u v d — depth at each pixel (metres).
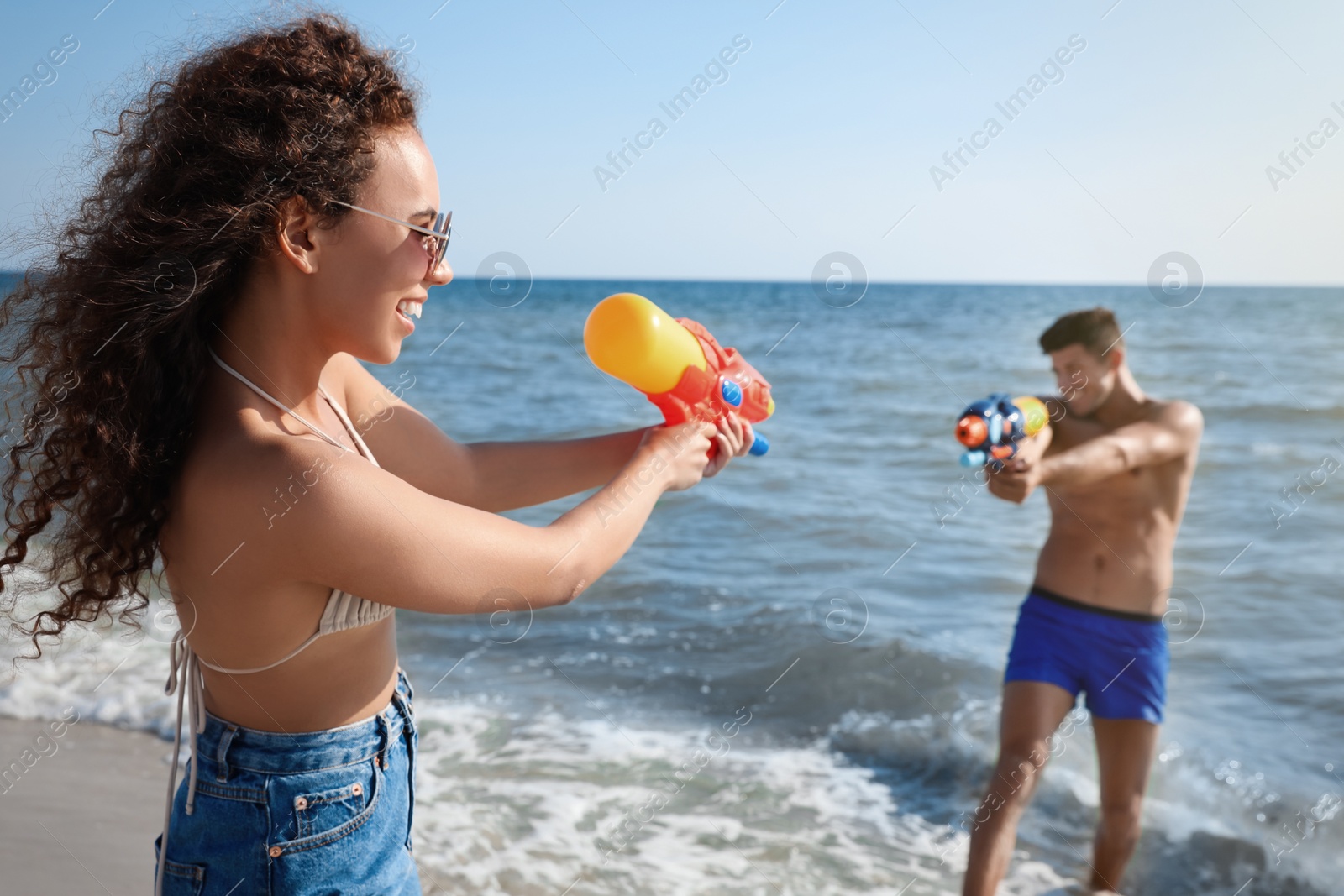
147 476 1.19
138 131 1.29
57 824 3.34
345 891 1.32
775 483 8.90
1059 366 3.72
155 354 1.18
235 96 1.21
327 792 1.30
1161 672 3.26
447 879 3.09
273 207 1.19
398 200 1.25
